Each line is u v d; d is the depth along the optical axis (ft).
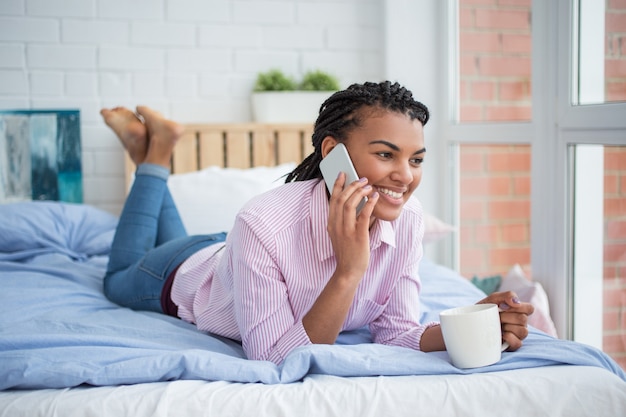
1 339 4.14
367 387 3.61
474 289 6.51
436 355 4.11
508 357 3.89
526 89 7.68
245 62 10.25
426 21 10.14
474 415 3.54
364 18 10.53
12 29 9.59
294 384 3.69
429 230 8.43
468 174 9.46
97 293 6.29
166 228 6.99
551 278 7.12
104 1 9.80
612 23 6.00
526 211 7.80
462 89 9.62
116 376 3.73
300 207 4.25
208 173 8.73
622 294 6.00
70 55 9.75
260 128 9.68
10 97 9.64
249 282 4.13
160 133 7.13
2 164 9.53
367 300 4.59
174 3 10.00
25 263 7.50
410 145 3.96
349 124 4.06
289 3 10.33
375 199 3.92
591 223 6.49
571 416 3.56
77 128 9.69
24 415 3.52
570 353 3.88
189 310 5.43
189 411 3.50
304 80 10.03
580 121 6.46
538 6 7.19
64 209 8.42
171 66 10.05
